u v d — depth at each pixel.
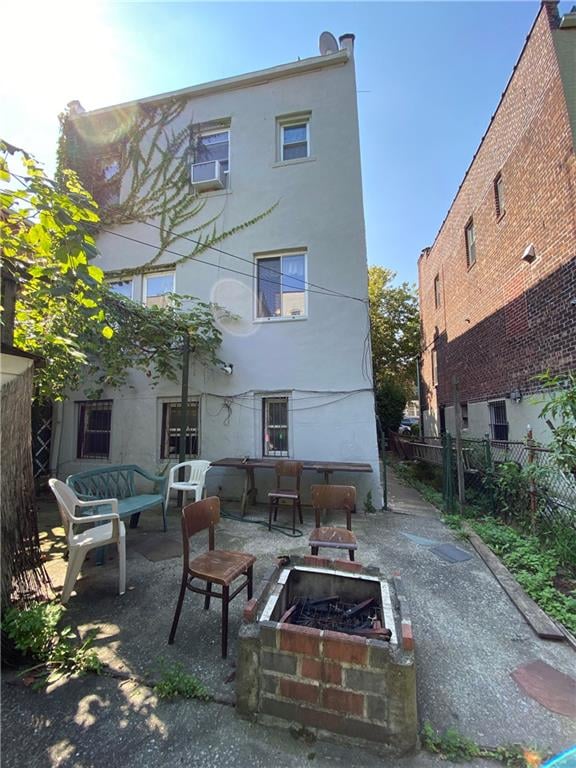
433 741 1.65
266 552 4.07
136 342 6.11
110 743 1.67
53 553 4.08
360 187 6.66
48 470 7.54
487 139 7.99
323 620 2.11
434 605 2.92
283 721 1.75
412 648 1.69
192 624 2.65
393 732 1.61
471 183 9.04
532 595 3.03
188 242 7.37
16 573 2.59
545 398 5.61
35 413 7.30
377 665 1.65
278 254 6.96
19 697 1.95
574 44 5.26
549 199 5.55
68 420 7.67
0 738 1.70
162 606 2.90
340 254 6.60
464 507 5.79
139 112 7.91
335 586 2.38
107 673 2.13
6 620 2.29
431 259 13.29
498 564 3.66
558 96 5.28
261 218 7.02
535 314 6.00
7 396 2.59
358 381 6.30
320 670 1.71
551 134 5.46
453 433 10.68
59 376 5.23
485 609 2.86
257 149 7.19
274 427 6.70
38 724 1.77
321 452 6.30
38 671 2.14
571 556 3.56
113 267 7.77
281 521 5.33
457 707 1.88
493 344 7.76
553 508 4.15
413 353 17.61
